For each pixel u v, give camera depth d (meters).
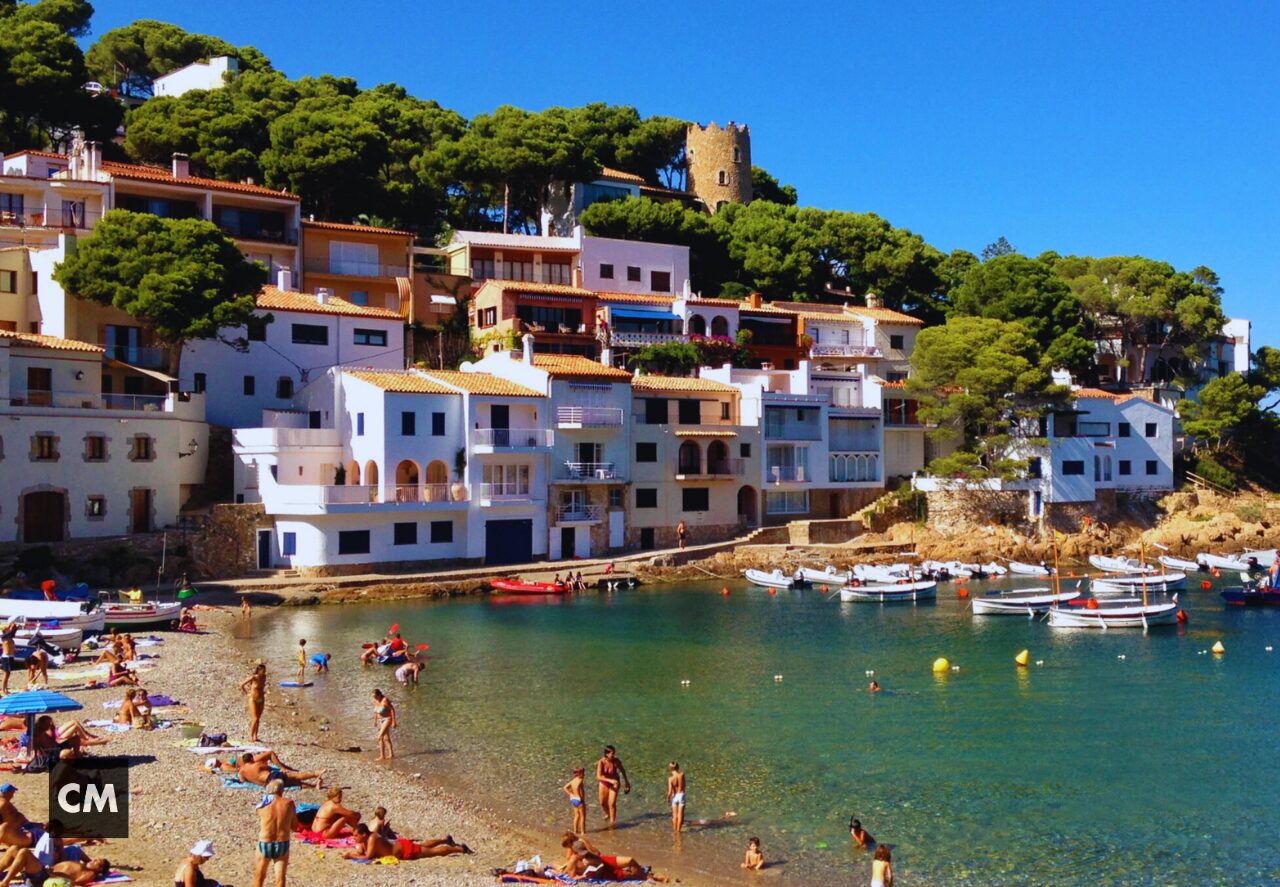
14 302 85.31
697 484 97.88
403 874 28.83
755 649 62.97
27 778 34.34
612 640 64.81
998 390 108.06
